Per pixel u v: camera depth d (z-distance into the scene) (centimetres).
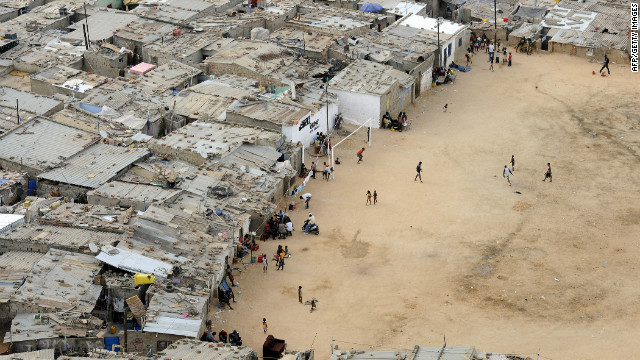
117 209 9100
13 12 14075
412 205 10475
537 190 10888
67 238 8500
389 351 7081
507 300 8806
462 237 9875
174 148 10319
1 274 7994
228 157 10344
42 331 7456
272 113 11219
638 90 13588
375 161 11450
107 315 8031
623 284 9081
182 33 13412
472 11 15750
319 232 9875
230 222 9181
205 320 8050
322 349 8019
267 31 13462
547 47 14938
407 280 9106
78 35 13200
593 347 8119
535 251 9644
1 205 9362
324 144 11425
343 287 8950
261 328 8269
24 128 10500
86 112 11056
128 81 12006
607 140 12150
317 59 13038
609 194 10825
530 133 12312
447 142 12000
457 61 14525
